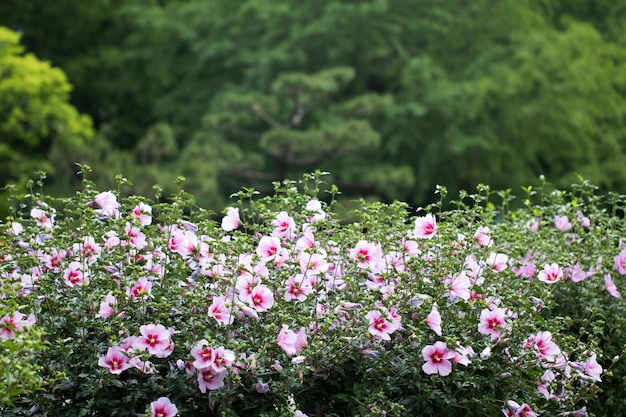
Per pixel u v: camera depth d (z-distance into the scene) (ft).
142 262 11.83
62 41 79.92
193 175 50.19
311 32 63.10
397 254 13.21
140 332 11.20
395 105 61.72
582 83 62.80
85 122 58.85
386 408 11.70
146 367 10.87
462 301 12.41
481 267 13.16
